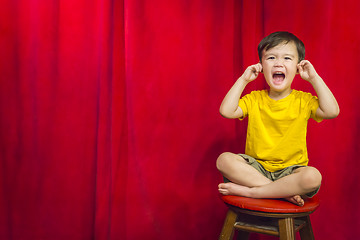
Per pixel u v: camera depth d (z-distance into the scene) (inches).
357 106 51.0
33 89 51.8
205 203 54.8
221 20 54.0
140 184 54.1
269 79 43.4
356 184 51.3
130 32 52.7
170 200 54.5
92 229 53.2
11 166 51.9
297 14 52.1
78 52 51.9
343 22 50.8
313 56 51.9
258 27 53.4
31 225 52.4
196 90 54.1
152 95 53.7
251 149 45.8
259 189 40.4
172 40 53.6
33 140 52.1
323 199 52.4
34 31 51.3
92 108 52.6
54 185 52.4
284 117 43.8
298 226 41.9
